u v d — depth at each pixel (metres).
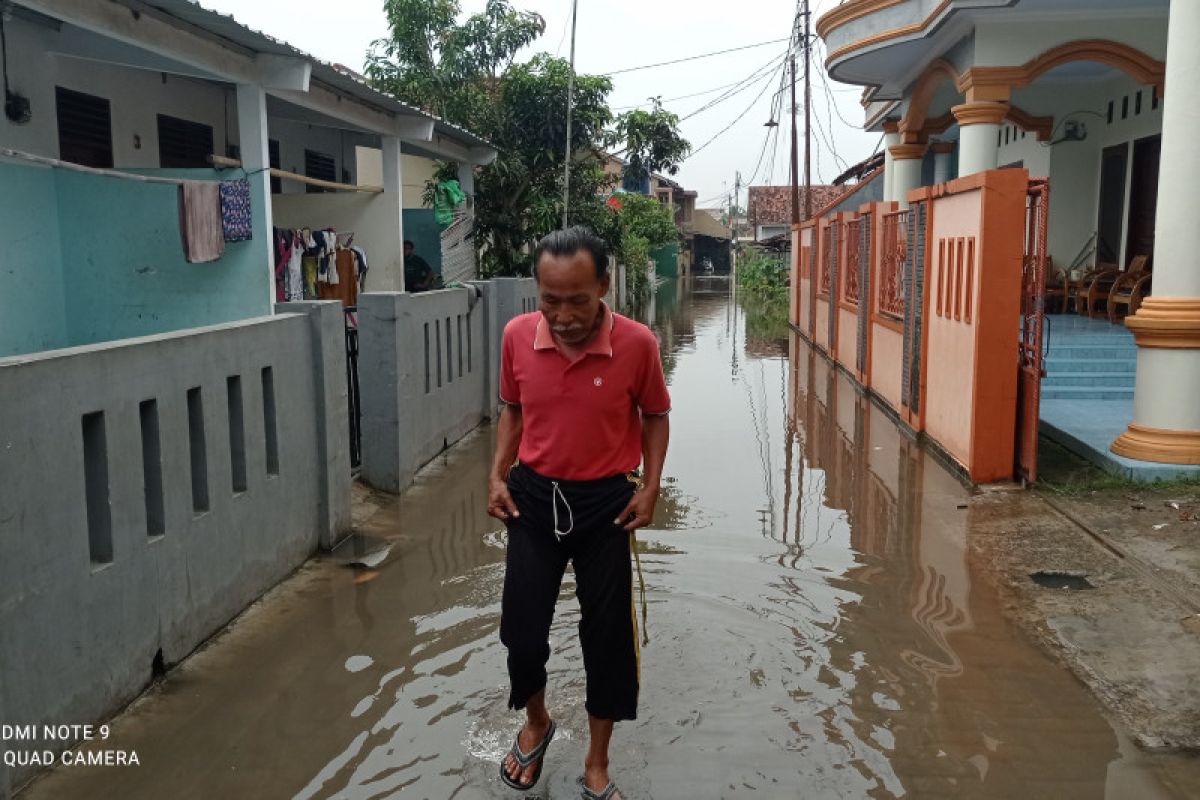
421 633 4.75
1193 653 4.38
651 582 5.47
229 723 3.82
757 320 27.34
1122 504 6.70
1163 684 4.11
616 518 3.33
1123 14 9.67
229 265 8.09
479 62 16.92
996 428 7.58
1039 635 4.66
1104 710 3.92
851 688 4.14
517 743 3.46
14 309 7.50
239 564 4.94
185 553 4.40
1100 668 4.28
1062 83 14.10
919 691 4.11
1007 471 7.60
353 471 7.48
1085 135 14.18
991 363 7.51
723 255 76.25
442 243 13.71
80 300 8.15
